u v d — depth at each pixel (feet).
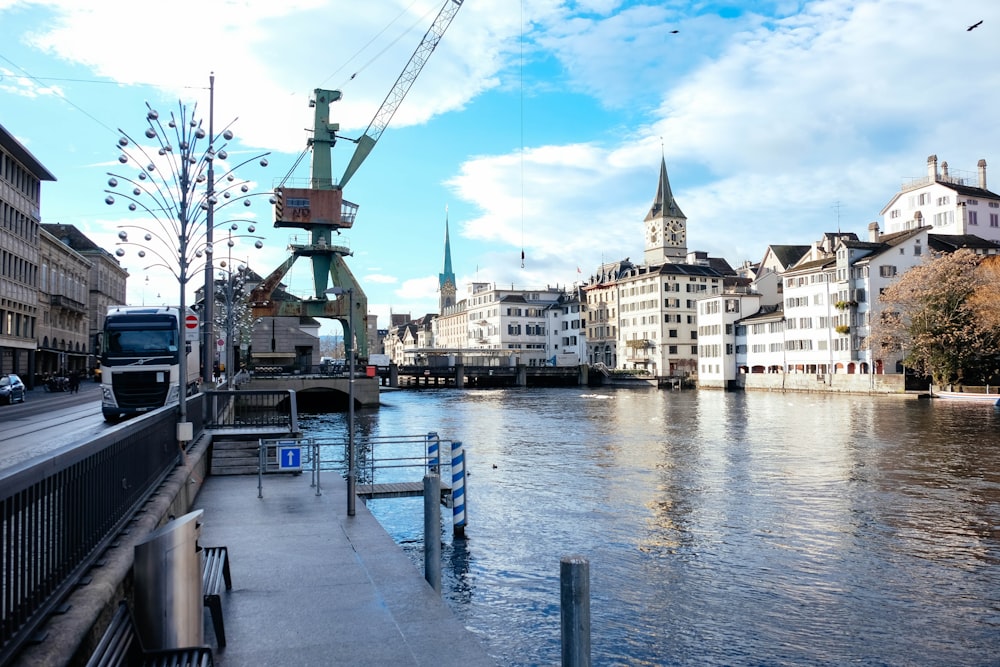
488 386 452.35
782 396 292.61
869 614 47.16
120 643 19.22
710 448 127.44
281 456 70.03
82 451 23.13
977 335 243.60
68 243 314.55
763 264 418.92
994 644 42.57
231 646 27.63
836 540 64.44
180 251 71.31
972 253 253.65
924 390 269.03
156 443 42.50
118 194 70.33
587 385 452.76
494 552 61.46
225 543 44.14
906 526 69.05
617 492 87.04
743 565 57.52
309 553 41.75
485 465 110.32
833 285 305.94
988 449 119.75
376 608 32.22
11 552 17.25
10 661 16.12
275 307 248.11
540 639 43.19
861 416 186.39
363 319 251.80
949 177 363.56
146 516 32.60
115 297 355.77
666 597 50.39
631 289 464.65
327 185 250.37
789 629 44.86
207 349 102.17
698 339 390.83
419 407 255.70
